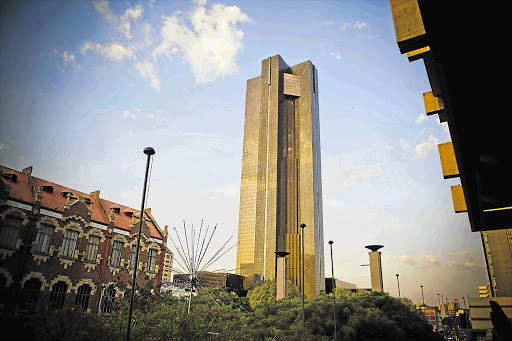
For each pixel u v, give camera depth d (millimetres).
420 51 18781
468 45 14297
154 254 49938
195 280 28344
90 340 19047
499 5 12109
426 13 13117
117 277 42219
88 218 40469
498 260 92312
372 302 52438
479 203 28172
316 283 188500
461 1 12336
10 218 32750
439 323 192875
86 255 39781
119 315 22125
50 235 36062
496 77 15617
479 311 86688
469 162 22906
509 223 31062
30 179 36531
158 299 35781
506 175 23750
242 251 197125
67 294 36438
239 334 26266
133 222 46844
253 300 77375
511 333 36688
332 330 39812
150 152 20328
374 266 62625
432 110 23688
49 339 18234
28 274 32844
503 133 19312
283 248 197375
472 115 18453
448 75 16188
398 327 47406
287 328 37062
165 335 20531
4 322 19328
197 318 23812
